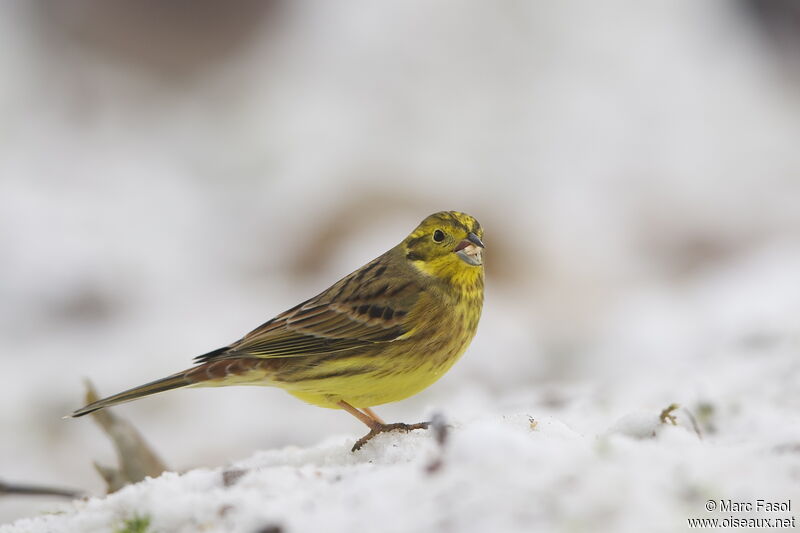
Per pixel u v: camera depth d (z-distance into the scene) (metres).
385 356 7.07
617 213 19.16
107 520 4.92
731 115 21.73
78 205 18.56
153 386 7.03
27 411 12.52
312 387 7.16
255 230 18.42
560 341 14.55
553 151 20.16
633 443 4.89
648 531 3.75
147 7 24.77
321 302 7.25
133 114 22.52
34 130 21.16
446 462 4.50
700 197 19.83
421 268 7.23
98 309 16.06
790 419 6.91
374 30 22.33
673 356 12.50
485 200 18.66
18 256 16.84
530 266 17.33
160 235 18.12
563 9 22.52
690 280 17.88
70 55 23.69
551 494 4.04
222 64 23.86
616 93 21.33
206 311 15.84
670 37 22.83
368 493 4.46
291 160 19.92
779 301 13.12
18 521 5.35
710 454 4.57
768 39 24.98
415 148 19.75
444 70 21.42
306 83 22.06
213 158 20.84
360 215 18.16
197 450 11.65
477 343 13.83
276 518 4.48
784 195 20.22
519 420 5.84
